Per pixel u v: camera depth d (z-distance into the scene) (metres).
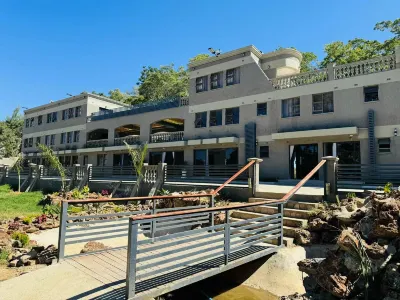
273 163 19.78
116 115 30.72
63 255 6.37
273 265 6.70
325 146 18.06
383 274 4.57
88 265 6.00
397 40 25.97
